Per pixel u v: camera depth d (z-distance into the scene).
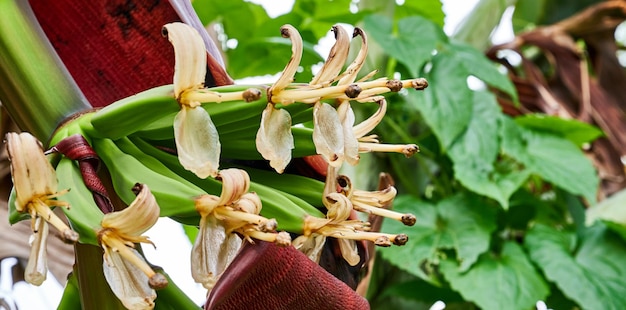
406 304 1.16
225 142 0.59
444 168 1.18
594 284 1.09
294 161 0.62
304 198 0.61
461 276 1.07
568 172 1.16
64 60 0.67
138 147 0.59
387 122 1.17
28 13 0.60
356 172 1.13
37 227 0.49
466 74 1.15
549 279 1.08
